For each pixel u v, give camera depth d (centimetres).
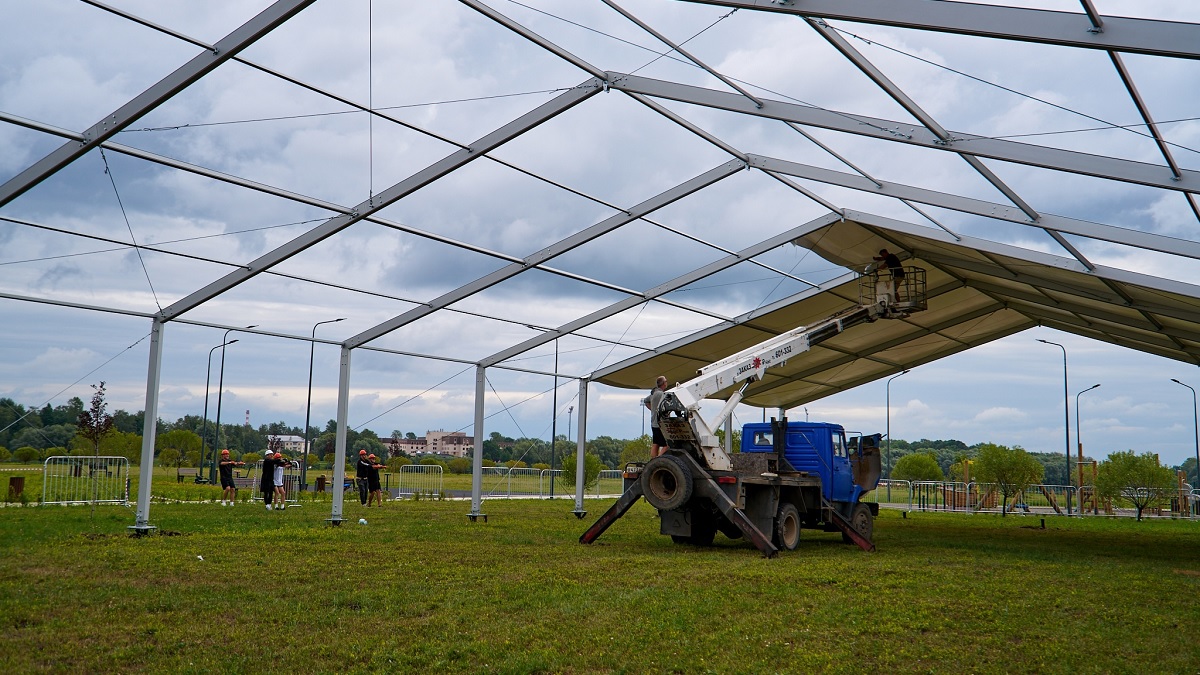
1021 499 3872
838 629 805
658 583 1038
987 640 778
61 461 2305
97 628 746
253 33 986
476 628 773
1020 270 1684
